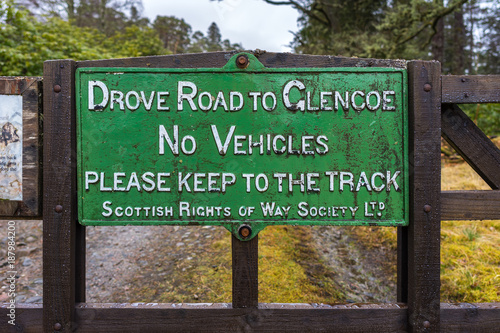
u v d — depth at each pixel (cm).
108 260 346
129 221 181
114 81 180
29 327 181
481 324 180
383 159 182
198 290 277
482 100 182
